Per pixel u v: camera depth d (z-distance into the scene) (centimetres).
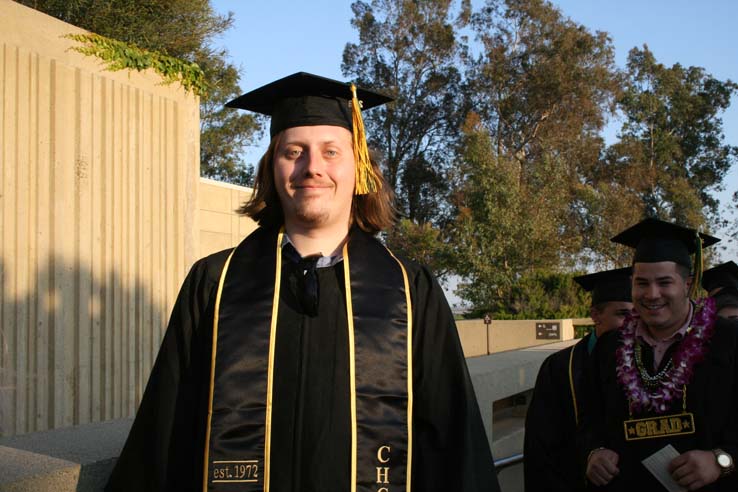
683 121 4103
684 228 302
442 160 3812
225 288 223
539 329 1756
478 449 215
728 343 293
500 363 492
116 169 775
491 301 2381
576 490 347
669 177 3828
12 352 647
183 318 226
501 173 2534
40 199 682
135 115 805
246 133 3139
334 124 239
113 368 765
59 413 692
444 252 2564
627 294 385
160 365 222
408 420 211
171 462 211
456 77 3844
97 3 1376
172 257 862
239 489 201
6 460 214
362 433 206
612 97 3719
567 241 2869
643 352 306
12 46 658
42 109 688
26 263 665
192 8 1544
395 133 3847
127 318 786
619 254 3144
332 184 232
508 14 3719
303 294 217
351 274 224
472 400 221
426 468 212
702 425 284
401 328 219
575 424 351
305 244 235
